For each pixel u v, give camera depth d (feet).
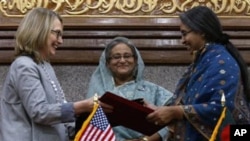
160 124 17.49
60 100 17.58
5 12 24.39
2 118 17.31
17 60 17.29
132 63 20.38
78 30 24.26
